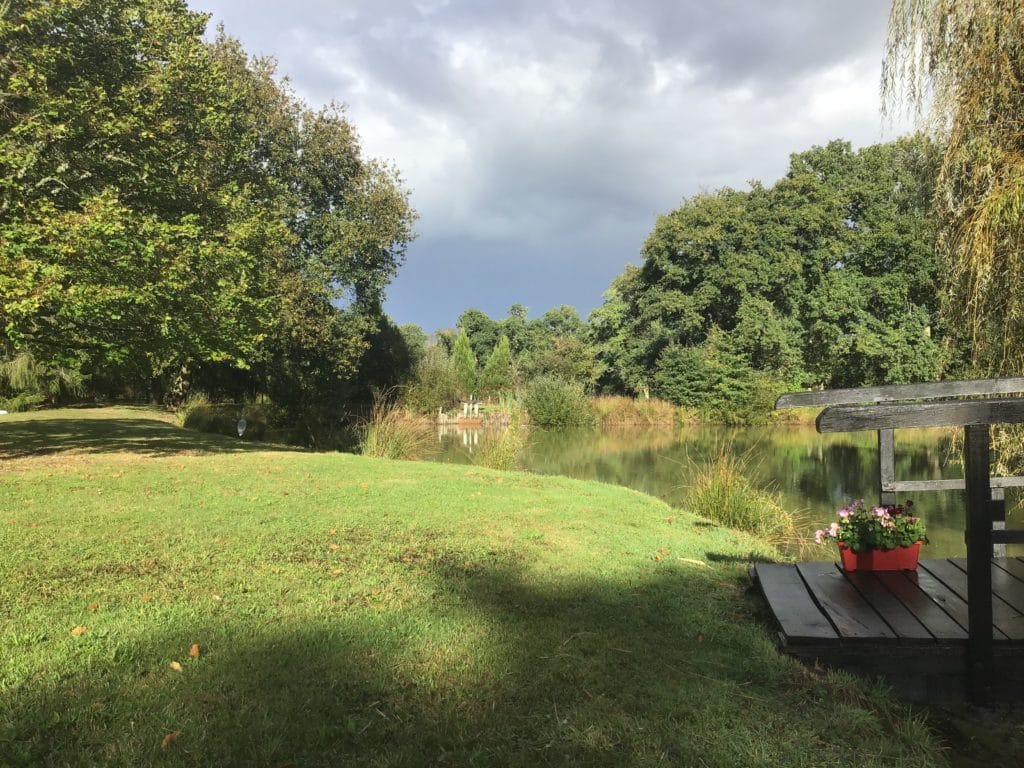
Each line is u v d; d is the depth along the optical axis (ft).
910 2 19.60
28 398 69.72
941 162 19.60
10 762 6.55
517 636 10.32
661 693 8.64
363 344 77.05
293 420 76.18
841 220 100.68
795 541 23.80
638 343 120.98
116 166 34.06
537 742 7.43
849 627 9.91
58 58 31.04
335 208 72.54
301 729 7.42
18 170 29.12
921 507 31.48
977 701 9.21
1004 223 17.43
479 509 21.24
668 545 17.80
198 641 9.62
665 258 113.19
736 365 100.73
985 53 17.75
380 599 11.85
